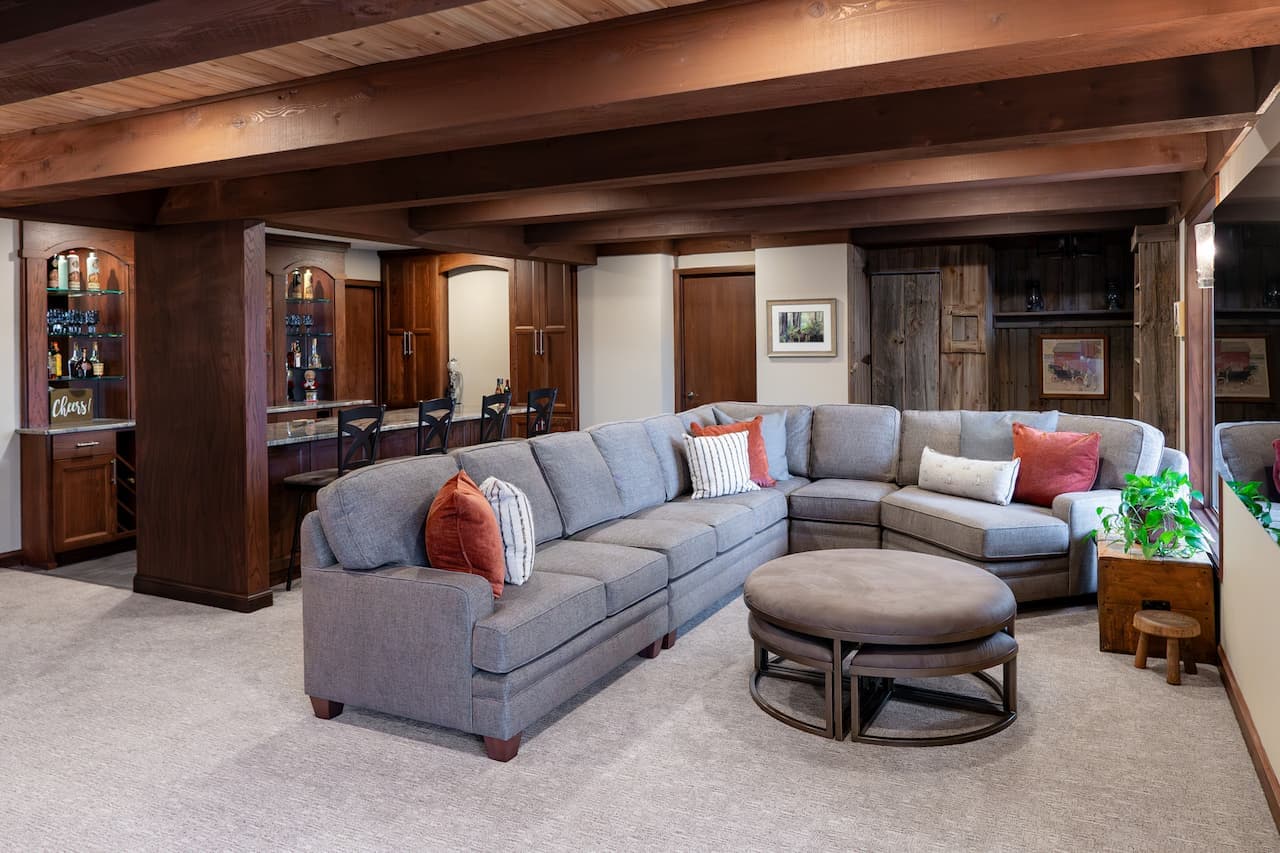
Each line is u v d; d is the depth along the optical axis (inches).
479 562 119.9
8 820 98.5
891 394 298.7
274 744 117.6
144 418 190.9
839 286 280.7
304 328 311.4
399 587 117.0
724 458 198.1
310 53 110.1
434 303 355.3
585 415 331.6
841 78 92.0
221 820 98.1
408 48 108.6
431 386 358.6
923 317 293.9
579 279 329.7
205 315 182.2
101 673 144.7
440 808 100.3
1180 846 90.2
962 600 119.3
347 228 200.5
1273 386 96.5
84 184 145.3
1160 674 137.9
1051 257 294.8
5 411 217.9
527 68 105.5
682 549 153.9
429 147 121.3
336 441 217.9
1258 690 106.7
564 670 121.7
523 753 114.0
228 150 128.3
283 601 187.8
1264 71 101.4
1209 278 155.0
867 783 104.7
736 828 95.1
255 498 180.7
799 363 288.0
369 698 120.7
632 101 99.9
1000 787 103.2
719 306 319.6
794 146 132.3
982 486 187.8
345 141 118.3
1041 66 88.5
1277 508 95.2
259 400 181.8
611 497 172.9
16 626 170.2
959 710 125.3
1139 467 179.2
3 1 80.5
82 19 76.0
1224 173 138.6
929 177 175.9
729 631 163.3
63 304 241.9
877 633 113.3
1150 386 220.4
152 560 192.9
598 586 129.0
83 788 105.8
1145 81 112.3
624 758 112.2
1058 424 196.9
